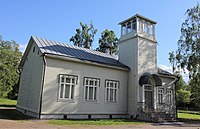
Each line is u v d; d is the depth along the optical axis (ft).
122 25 76.33
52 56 50.83
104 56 73.51
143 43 69.56
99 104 58.65
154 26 74.90
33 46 64.18
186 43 80.94
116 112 62.39
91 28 145.48
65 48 62.13
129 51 70.18
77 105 53.83
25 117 49.90
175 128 43.70
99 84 59.72
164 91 74.49
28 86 62.54
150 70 69.67
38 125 36.68
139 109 62.59
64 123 41.34
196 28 79.97
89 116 55.83
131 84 66.33
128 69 67.62
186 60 79.82
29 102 57.77
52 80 50.60
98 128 37.42
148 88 68.90
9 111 65.77
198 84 78.38
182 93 159.22
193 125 52.24
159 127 44.78
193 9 81.66
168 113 66.54
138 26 69.77
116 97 63.52
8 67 114.11
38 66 55.47
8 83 114.42
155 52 72.95
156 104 69.36
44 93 48.83
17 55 131.44
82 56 60.54
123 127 41.01
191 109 152.66
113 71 64.44
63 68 53.01
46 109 48.44
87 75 57.41
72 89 53.98
